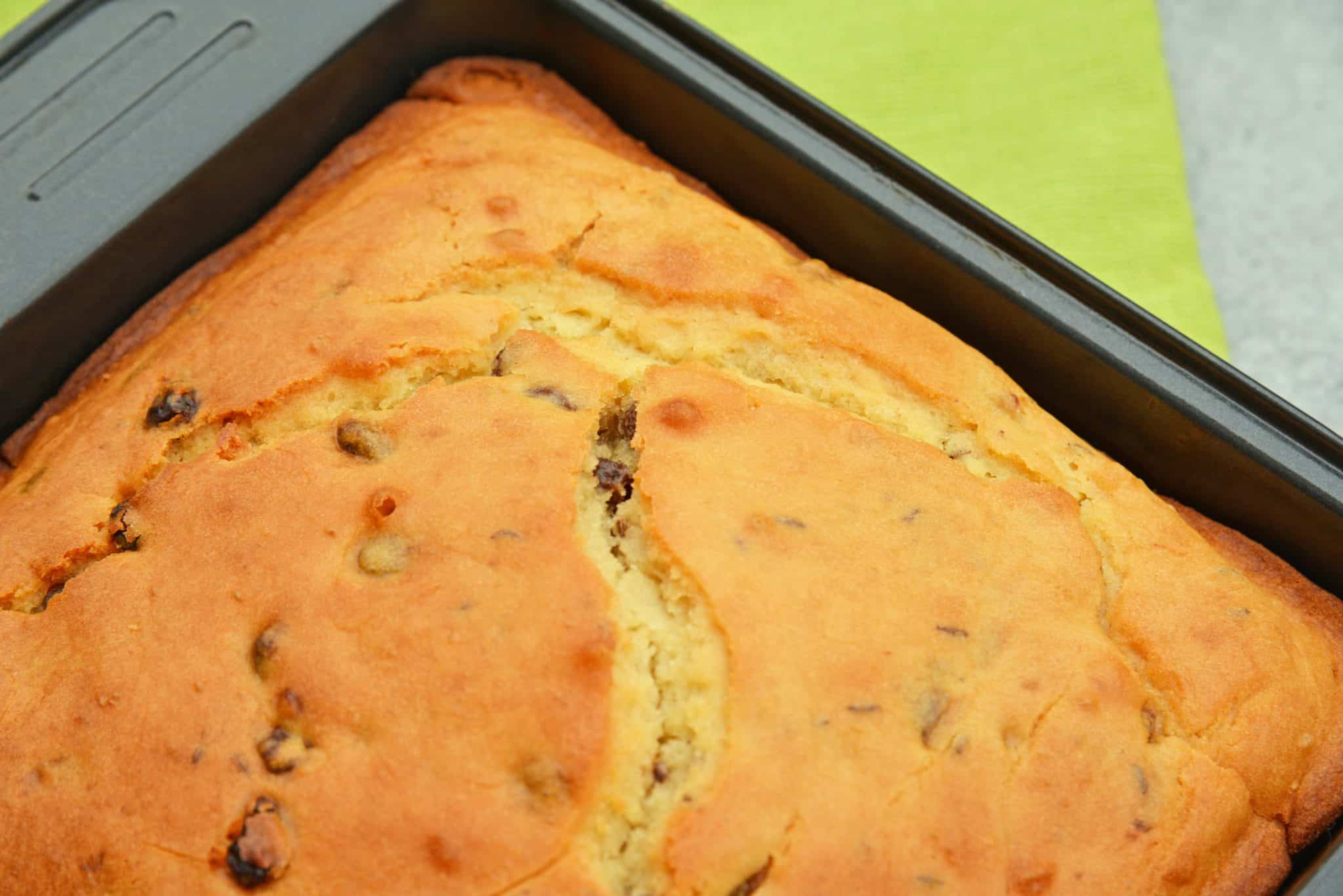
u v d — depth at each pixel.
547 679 0.33
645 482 0.34
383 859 0.32
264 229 0.41
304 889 0.32
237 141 0.39
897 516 0.35
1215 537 0.38
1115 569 0.36
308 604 0.34
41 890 0.33
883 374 0.37
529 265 0.38
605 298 0.38
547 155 0.40
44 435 0.39
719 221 0.39
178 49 0.40
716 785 0.32
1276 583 0.37
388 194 0.40
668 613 0.34
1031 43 0.48
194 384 0.37
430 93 0.43
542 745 0.32
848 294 0.38
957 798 0.32
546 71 0.43
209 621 0.34
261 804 0.32
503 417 0.35
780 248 0.40
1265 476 0.36
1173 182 0.46
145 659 0.34
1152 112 0.47
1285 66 0.50
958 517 0.35
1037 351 0.38
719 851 0.32
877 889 0.32
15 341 0.38
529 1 0.41
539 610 0.33
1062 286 0.38
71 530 0.36
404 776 0.32
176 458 0.36
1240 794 0.34
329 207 0.40
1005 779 0.33
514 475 0.34
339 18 0.41
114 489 0.36
